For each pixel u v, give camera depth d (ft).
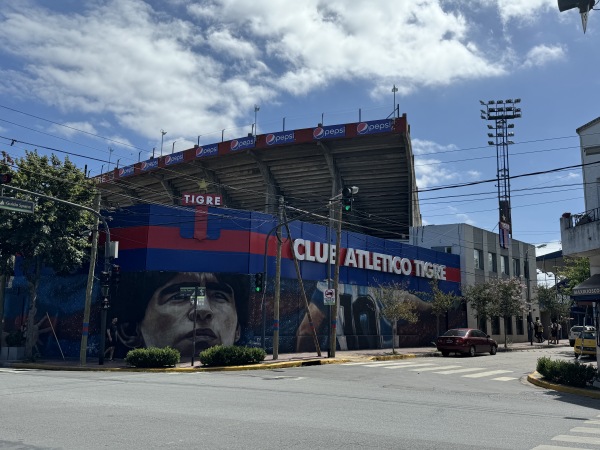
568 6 22.40
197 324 91.15
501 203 193.77
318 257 109.40
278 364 78.23
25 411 34.94
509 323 171.32
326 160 152.25
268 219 101.14
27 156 85.51
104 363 81.97
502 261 173.68
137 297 90.33
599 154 61.31
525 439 28.71
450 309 144.77
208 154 159.74
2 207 62.13
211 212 95.81
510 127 204.85
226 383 55.57
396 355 98.48
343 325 113.50
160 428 29.48
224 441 26.40
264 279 86.28
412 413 37.47
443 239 156.15
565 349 136.98
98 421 31.40
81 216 88.02
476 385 59.62
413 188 165.07
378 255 124.67
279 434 28.43
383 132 136.87
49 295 99.09
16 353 88.69
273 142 148.87
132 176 182.09
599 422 35.70
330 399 44.11
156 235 92.17
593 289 58.54
